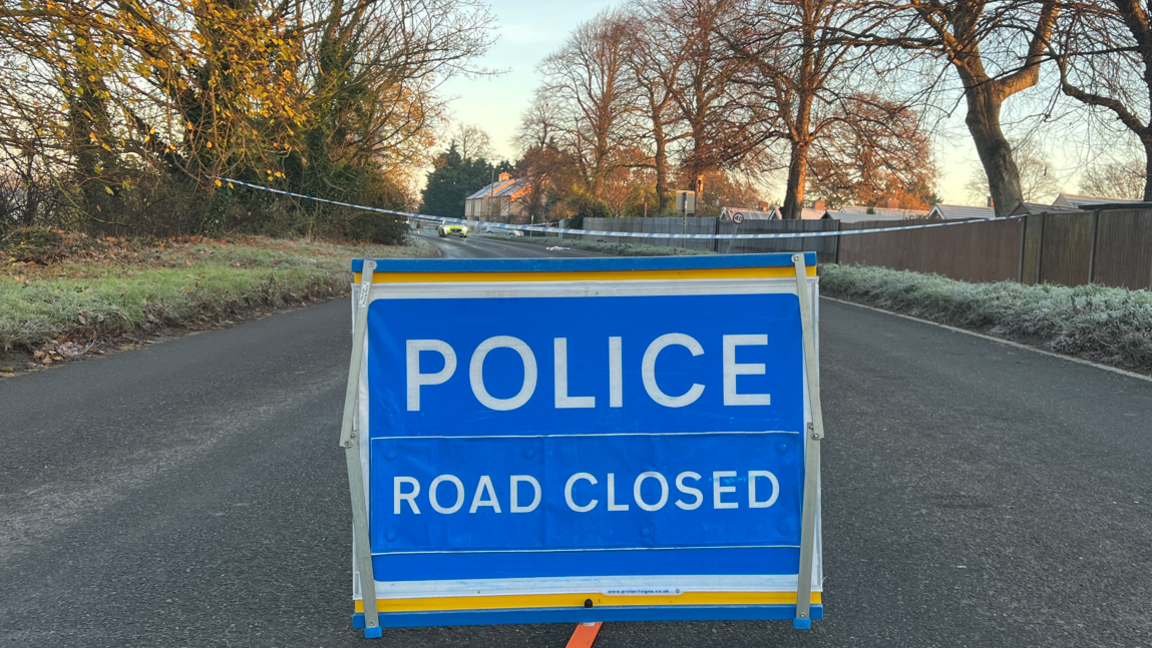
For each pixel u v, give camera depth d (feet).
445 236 247.70
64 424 19.22
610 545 9.07
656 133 148.56
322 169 97.60
